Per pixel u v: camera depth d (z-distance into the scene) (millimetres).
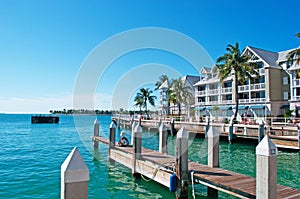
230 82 39688
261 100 34812
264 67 34844
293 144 15766
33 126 49094
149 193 8797
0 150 18484
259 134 17969
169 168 8773
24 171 11836
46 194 8688
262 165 5535
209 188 7988
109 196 8570
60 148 19359
